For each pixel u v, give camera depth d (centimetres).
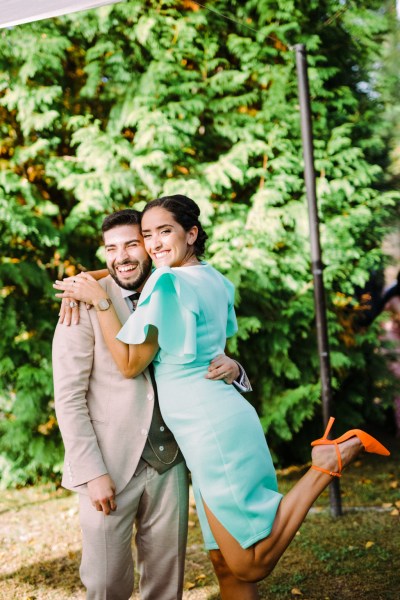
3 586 312
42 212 469
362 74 538
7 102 452
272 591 291
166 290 202
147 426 211
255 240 475
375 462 509
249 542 193
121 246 215
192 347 197
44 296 476
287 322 478
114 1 215
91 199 455
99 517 207
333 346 511
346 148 500
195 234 220
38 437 463
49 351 461
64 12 218
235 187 507
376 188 554
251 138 482
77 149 464
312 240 366
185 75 472
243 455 199
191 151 494
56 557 348
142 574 225
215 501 197
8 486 476
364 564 311
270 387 485
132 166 460
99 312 209
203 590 297
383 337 562
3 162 470
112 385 211
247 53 484
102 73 476
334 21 502
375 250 507
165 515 216
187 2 480
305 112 362
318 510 399
